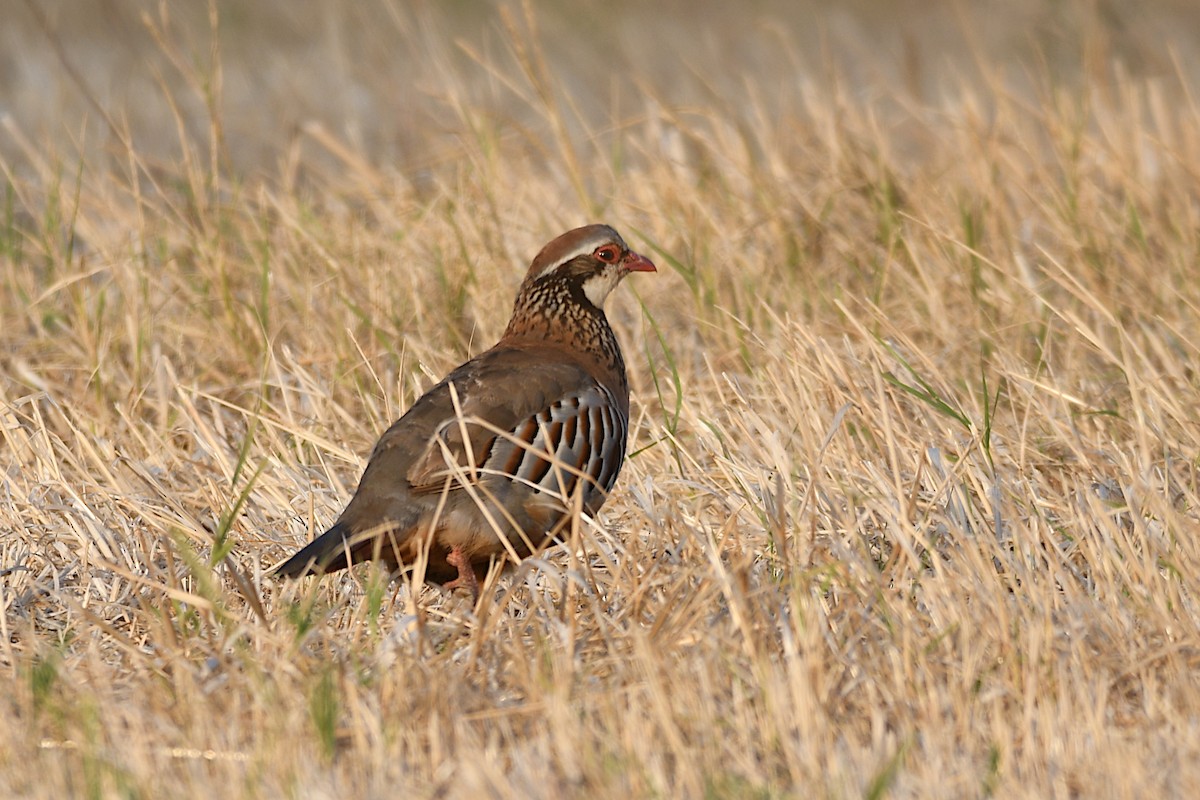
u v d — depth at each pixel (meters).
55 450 18.55
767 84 41.06
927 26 48.81
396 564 15.51
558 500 15.66
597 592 14.64
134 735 11.78
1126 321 21.75
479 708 12.74
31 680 12.77
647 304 22.78
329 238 23.91
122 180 30.84
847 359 19.22
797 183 25.64
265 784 11.22
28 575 15.95
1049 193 24.77
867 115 28.42
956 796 11.00
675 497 16.95
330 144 26.75
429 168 27.77
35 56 42.41
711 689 12.69
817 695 12.40
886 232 23.70
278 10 47.22
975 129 25.97
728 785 11.12
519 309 17.42
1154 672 13.04
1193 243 22.89
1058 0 45.94
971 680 12.69
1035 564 14.98
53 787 11.24
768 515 15.22
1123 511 15.59
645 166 28.73
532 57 44.41
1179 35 44.25
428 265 23.05
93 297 23.08
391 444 15.41
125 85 39.50
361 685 13.01
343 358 20.80
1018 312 21.25
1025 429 16.81
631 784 11.17
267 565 16.30
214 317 22.44
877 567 15.51
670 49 46.06
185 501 17.69
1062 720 11.99
